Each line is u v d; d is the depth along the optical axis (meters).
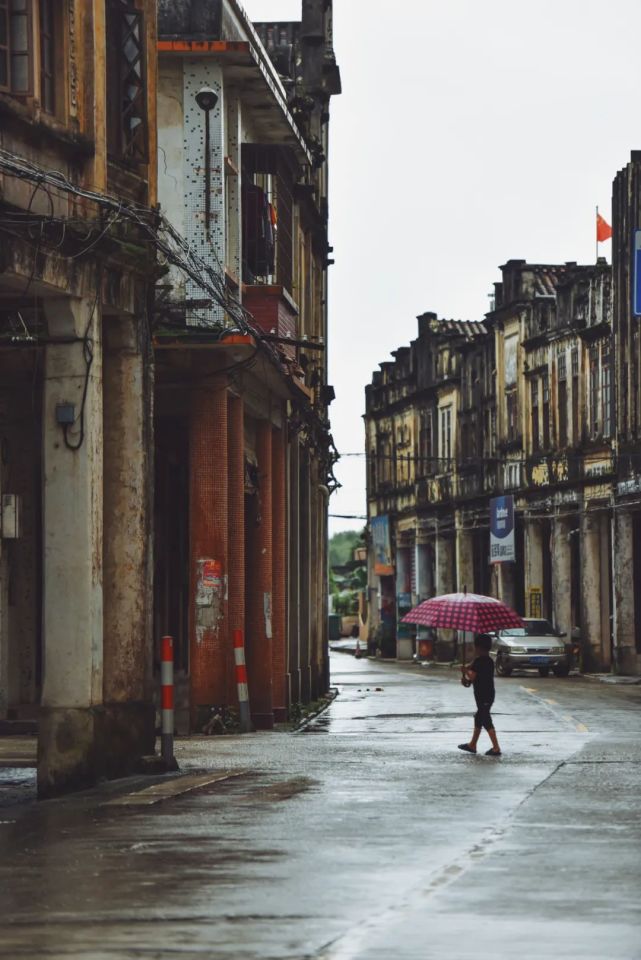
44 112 15.75
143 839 11.73
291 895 9.27
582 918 8.53
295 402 32.06
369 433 86.94
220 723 24.86
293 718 30.45
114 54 17.89
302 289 37.00
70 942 8.03
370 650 85.44
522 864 10.36
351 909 8.81
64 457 16.11
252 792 14.95
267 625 29.09
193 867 10.34
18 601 24.31
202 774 16.72
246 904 8.99
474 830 12.11
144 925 8.43
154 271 17.67
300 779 16.22
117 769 16.67
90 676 16.08
